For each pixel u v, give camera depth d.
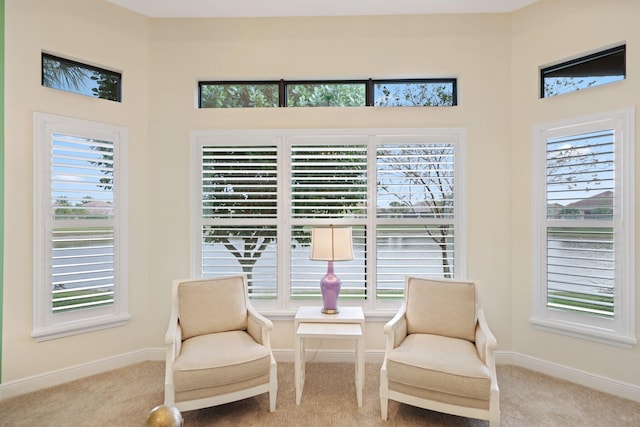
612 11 2.78
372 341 3.36
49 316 2.88
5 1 2.73
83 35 3.08
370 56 3.40
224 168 3.46
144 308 3.39
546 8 3.12
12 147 2.74
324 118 3.42
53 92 2.93
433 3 3.20
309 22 3.42
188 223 3.41
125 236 3.28
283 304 3.40
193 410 2.53
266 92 3.53
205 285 2.91
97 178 3.14
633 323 2.65
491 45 3.33
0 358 2.69
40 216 2.85
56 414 2.46
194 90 3.44
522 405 2.56
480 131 3.34
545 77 3.19
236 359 2.36
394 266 3.38
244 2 3.20
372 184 3.39
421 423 2.38
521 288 3.24
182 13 3.37
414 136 3.38
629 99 2.69
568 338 2.96
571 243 2.98
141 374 3.10
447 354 2.34
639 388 2.62
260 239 3.43
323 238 2.88
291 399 2.68
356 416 2.46
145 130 3.42
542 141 3.13
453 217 3.36
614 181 2.75
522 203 3.25
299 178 3.41
